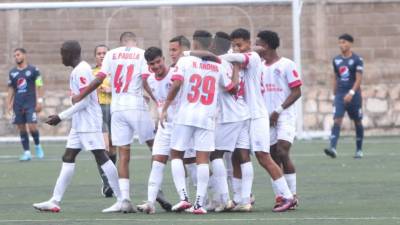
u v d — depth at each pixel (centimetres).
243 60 3384
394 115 7688
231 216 3222
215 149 3422
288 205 3378
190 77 3334
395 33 7756
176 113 3353
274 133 3538
